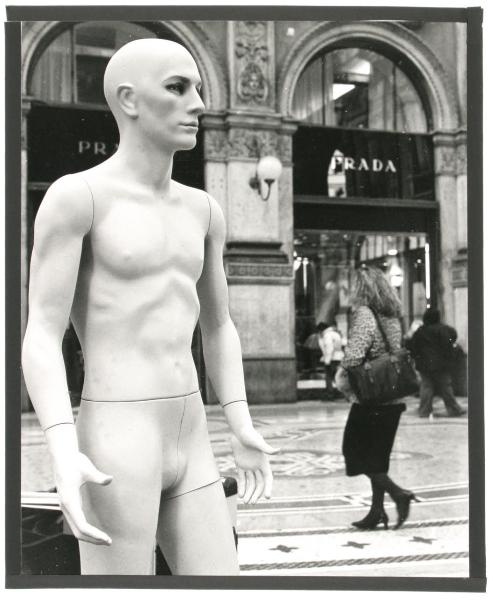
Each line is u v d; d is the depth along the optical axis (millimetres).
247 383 10852
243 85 10695
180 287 2236
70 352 7879
